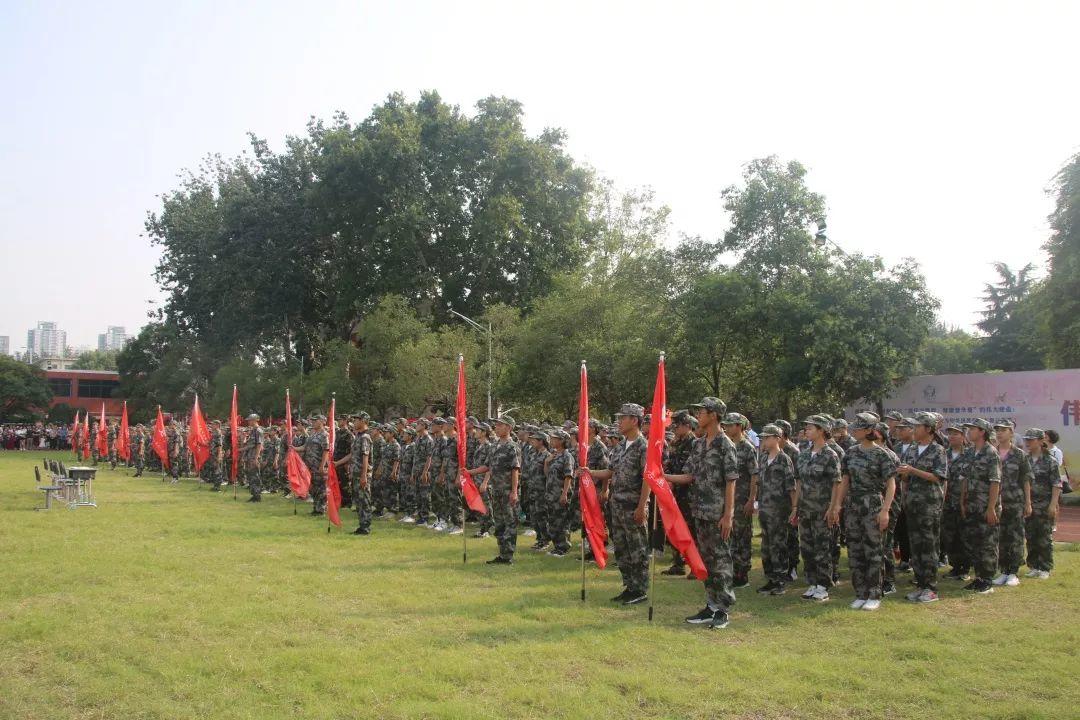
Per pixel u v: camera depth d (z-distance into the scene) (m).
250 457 20.00
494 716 5.43
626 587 9.09
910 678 6.46
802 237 27.23
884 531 9.03
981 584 9.92
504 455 11.62
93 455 35.47
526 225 40.75
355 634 7.48
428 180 41.78
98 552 11.64
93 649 6.84
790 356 25.89
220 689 5.93
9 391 65.50
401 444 17.94
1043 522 11.02
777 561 9.99
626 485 9.05
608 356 29.55
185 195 50.97
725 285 26.47
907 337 24.69
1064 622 8.33
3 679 6.09
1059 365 28.36
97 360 120.94
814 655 7.04
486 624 7.91
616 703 5.75
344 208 41.38
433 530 15.07
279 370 46.91
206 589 9.26
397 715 5.44
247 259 45.00
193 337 54.03
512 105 43.53
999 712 5.69
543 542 13.19
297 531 14.41
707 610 8.16
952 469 10.96
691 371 27.78
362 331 39.34
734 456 8.15
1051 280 26.44
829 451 9.74
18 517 15.83
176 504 18.81
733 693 6.02
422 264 41.94
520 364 33.06
